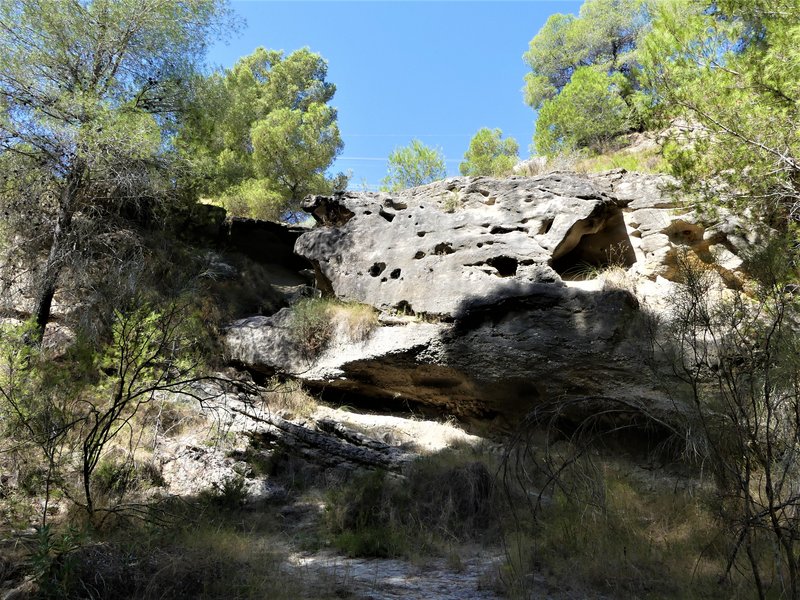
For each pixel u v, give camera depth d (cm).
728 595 456
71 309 1163
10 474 632
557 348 991
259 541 616
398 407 1174
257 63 2819
